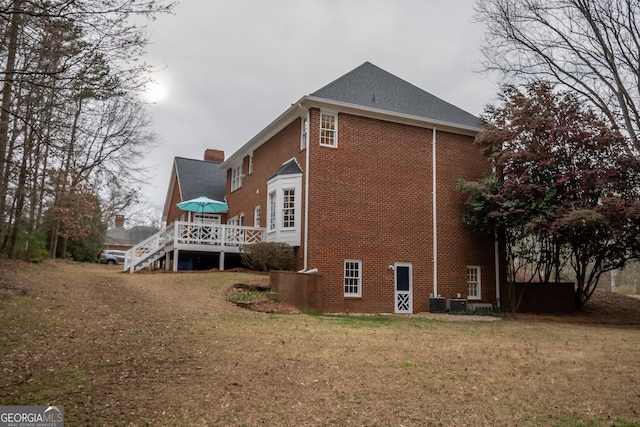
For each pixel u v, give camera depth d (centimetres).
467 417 614
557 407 658
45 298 1239
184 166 3453
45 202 1917
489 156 2086
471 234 2150
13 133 1098
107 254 4166
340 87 2048
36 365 745
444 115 2216
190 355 869
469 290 2133
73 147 1073
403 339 1144
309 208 1862
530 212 1897
